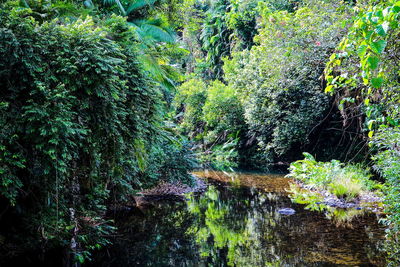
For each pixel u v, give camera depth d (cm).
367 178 732
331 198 679
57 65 273
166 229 502
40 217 307
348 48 255
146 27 717
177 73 512
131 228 506
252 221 541
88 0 518
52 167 277
